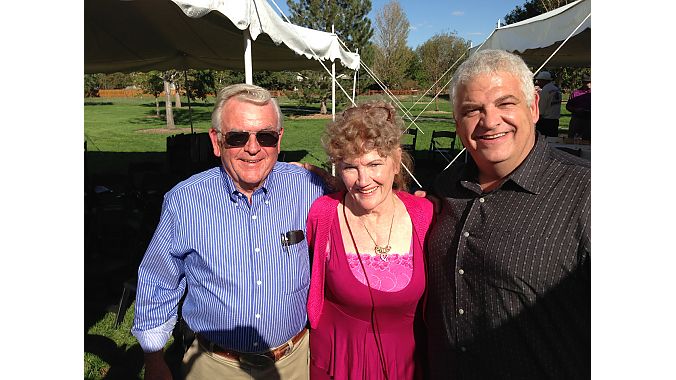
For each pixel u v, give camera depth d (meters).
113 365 3.27
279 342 1.91
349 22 25.36
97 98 42.41
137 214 5.22
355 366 1.87
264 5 4.30
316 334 1.98
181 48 8.54
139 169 6.79
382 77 30.77
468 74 1.56
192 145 8.16
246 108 1.79
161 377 1.92
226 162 1.82
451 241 1.70
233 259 1.81
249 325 1.84
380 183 1.80
